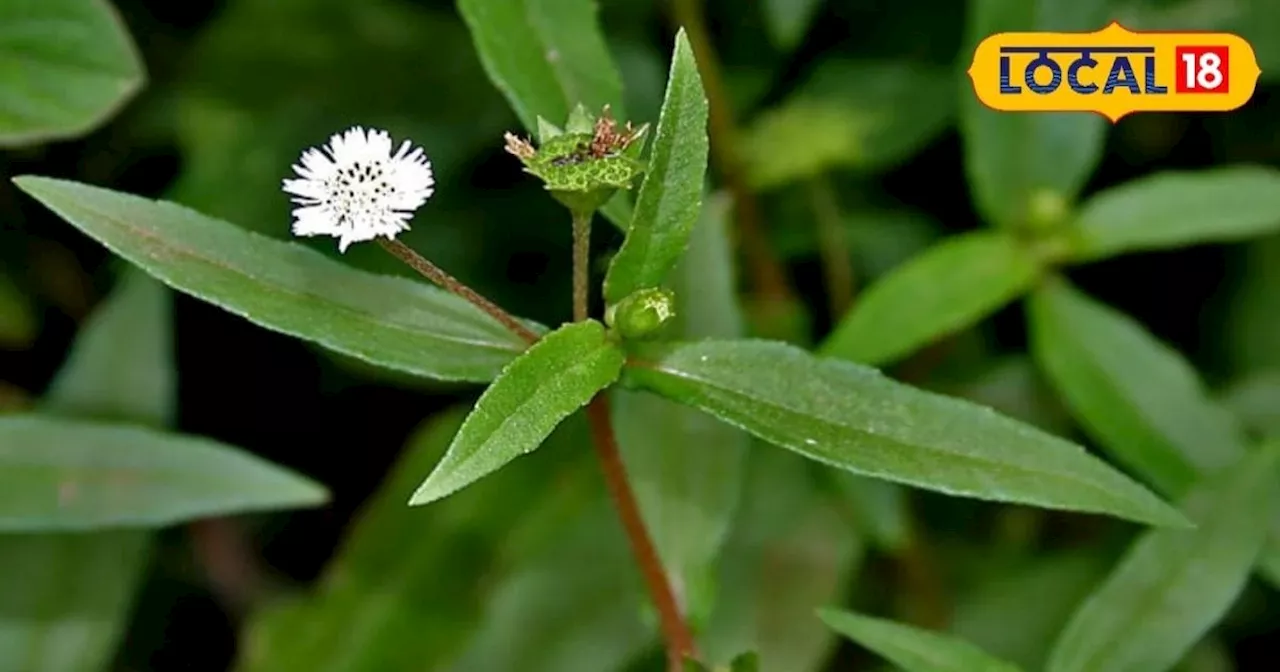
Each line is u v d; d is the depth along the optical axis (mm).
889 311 292
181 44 341
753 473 309
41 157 333
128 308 300
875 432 246
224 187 330
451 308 250
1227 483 268
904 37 336
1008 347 336
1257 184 297
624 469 257
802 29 311
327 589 312
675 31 333
